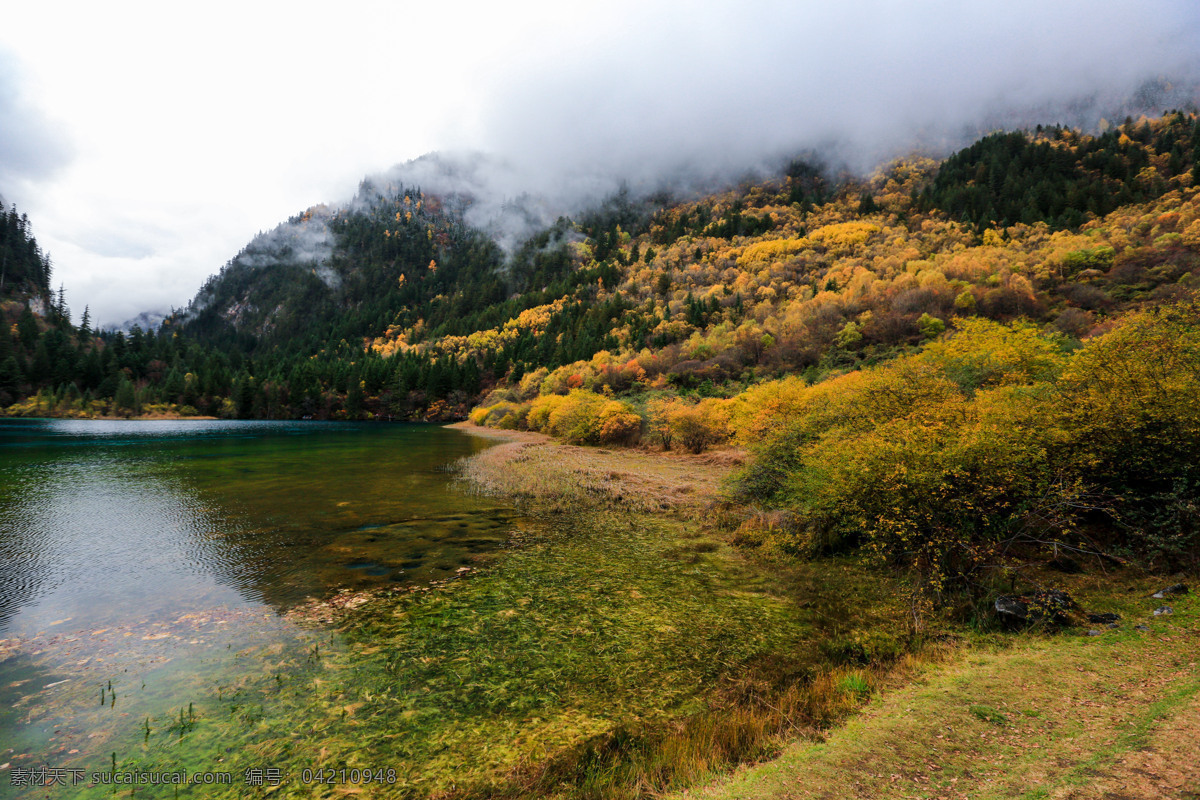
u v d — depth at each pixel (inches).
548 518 689.0
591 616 376.2
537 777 208.7
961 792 165.9
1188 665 231.6
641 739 233.8
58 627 354.3
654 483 934.4
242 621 365.1
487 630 351.3
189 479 986.1
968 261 3875.5
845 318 3398.1
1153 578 343.0
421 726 244.5
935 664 288.4
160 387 4178.2
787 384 1241.4
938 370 649.6
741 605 396.5
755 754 214.4
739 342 3565.5
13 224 6171.3
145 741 230.8
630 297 6742.1
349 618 370.9
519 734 239.0
